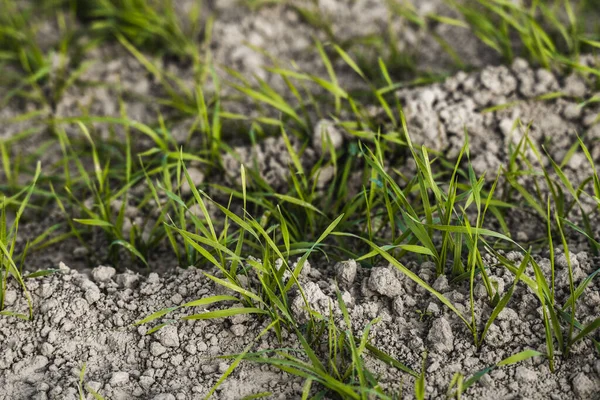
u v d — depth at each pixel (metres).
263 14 1.11
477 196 0.80
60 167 1.01
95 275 0.86
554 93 0.94
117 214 0.94
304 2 1.11
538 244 0.89
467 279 0.84
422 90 0.96
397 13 1.09
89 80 1.07
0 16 1.10
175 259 0.91
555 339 0.80
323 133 0.92
